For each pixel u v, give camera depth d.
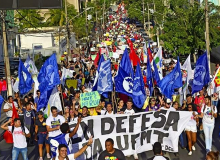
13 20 57.53
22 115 15.16
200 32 36.25
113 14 143.38
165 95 15.12
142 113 11.98
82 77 24.77
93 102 14.62
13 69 42.88
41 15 70.19
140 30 91.19
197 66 15.53
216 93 15.85
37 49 51.06
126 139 11.88
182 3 41.22
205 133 12.61
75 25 68.50
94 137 11.59
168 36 37.78
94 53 52.38
